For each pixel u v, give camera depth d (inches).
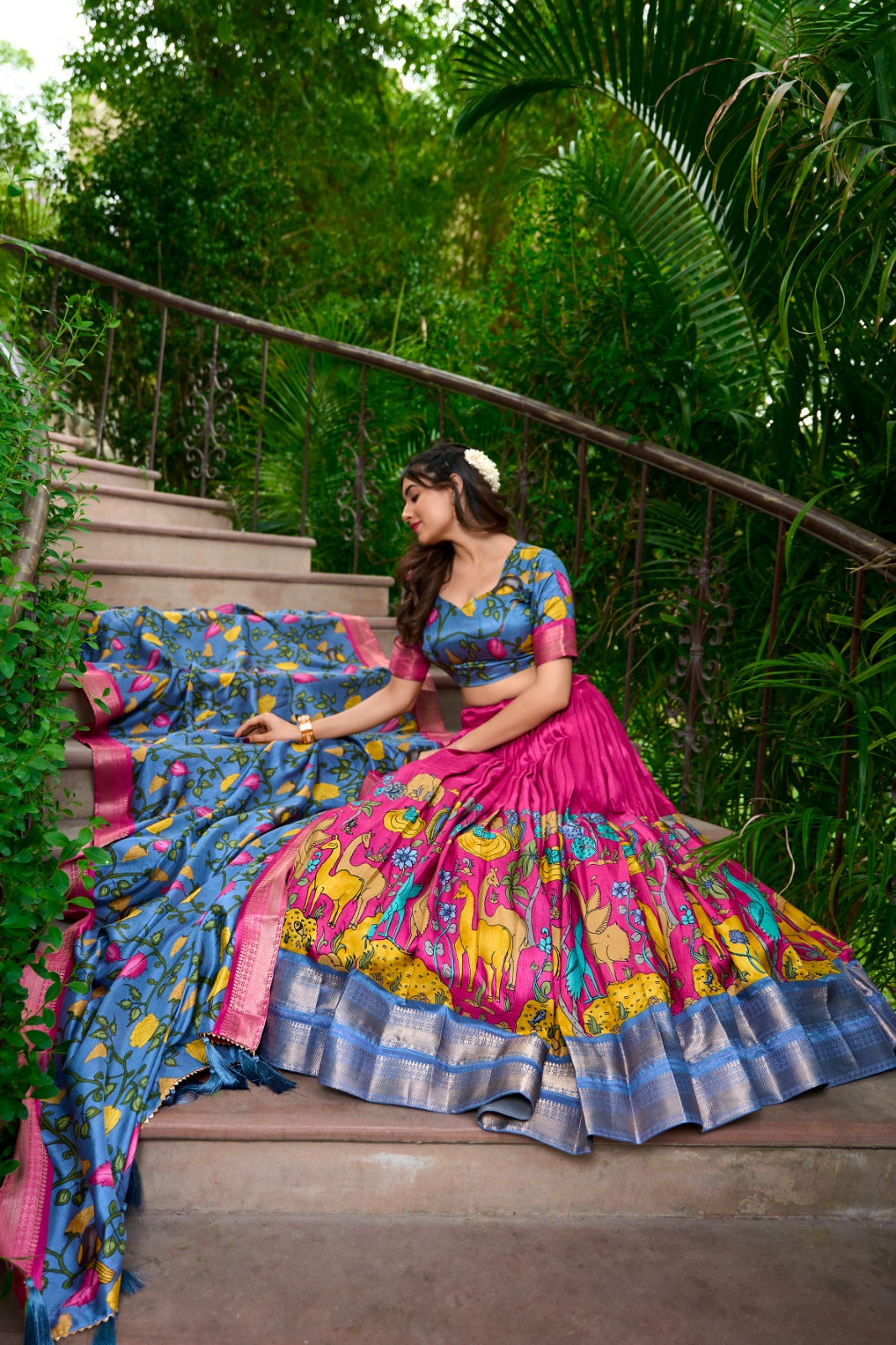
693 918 73.1
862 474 103.3
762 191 98.2
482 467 84.5
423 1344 52.1
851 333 95.7
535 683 81.2
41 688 64.5
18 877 57.2
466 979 68.4
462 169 357.7
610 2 116.7
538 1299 56.1
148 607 114.0
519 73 127.7
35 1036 57.3
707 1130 63.7
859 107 79.7
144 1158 62.3
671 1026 66.3
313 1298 55.3
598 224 136.9
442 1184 63.9
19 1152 58.0
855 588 95.5
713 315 128.3
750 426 120.3
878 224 76.4
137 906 79.4
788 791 111.5
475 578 85.7
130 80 290.8
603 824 78.6
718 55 113.2
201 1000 69.1
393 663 95.6
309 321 233.1
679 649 121.9
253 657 113.0
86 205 249.8
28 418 73.2
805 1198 66.0
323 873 74.7
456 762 82.2
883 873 82.2
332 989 71.0
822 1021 73.2
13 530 68.8
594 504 134.5
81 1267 55.2
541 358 134.2
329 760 100.0
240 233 258.4
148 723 101.3
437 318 214.7
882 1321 55.5
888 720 85.4
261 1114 63.3
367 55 320.5
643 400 122.1
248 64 302.8
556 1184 64.3
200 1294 55.3
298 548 159.3
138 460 249.8
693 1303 56.3
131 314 249.3
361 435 162.6
